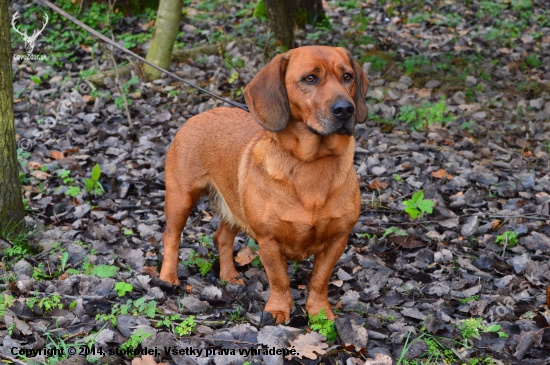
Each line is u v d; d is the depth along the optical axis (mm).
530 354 3762
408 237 5250
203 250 5055
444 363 3621
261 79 3750
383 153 7117
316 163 3684
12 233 4953
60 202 5766
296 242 3814
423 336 3875
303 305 4320
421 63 9734
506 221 5566
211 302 4293
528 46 11211
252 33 10641
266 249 3869
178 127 7516
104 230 5199
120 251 4852
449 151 7180
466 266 4844
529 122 8039
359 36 11016
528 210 5824
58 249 4918
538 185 6344
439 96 8664
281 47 9836
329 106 3498
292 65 3678
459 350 3756
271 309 3998
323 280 3984
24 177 6199
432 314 4102
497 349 3783
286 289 4008
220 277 4699
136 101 8156
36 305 3967
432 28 12195
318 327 3822
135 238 5207
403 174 6594
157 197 6062
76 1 9414
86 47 10172
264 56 9602
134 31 10859
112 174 6438
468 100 8688
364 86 3896
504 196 6176
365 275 4680
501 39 11375
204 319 4016
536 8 13602
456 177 6469
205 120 4527
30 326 3795
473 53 10617
